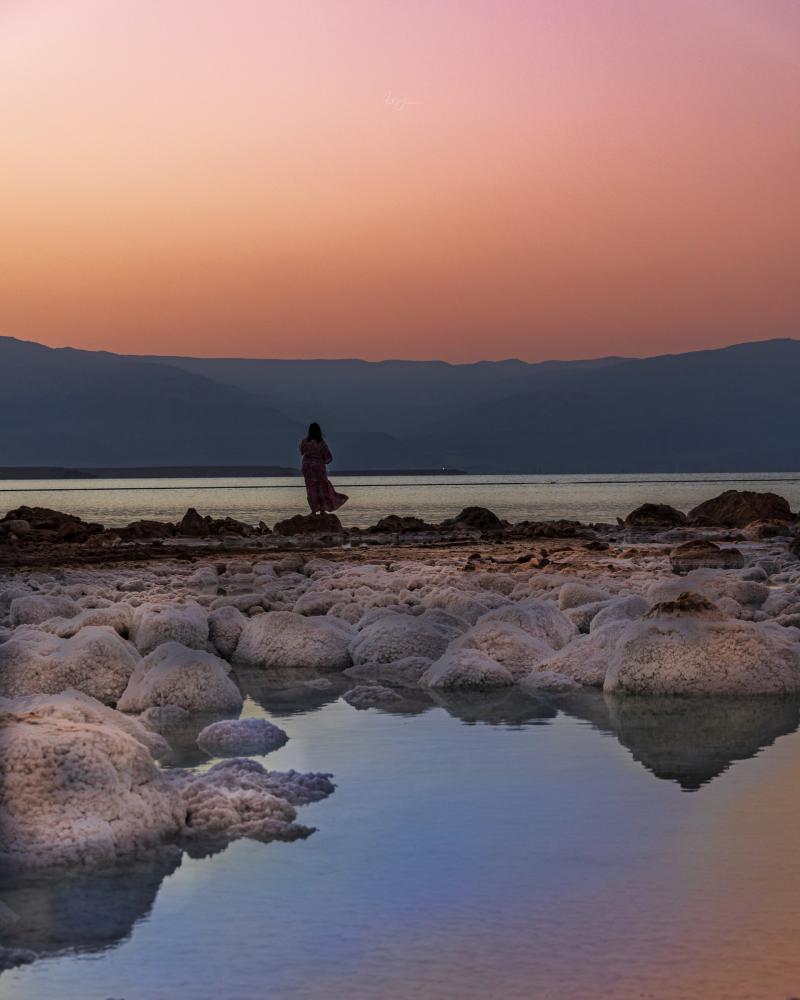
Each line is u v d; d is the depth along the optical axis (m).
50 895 3.98
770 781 5.33
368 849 4.40
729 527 27.78
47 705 5.25
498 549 20.16
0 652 8.12
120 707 7.60
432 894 3.90
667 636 7.95
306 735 6.55
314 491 24.92
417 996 3.16
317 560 16.41
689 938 3.50
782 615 10.02
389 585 12.72
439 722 6.88
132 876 4.18
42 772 4.54
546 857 4.26
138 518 42.50
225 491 97.75
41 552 20.36
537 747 6.13
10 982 3.29
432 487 101.50
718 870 4.09
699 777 5.42
